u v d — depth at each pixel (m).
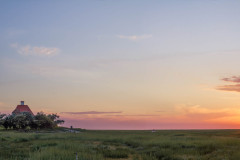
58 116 111.38
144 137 47.53
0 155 23.12
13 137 45.69
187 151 26.25
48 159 19.98
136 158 23.52
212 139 39.31
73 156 21.25
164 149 27.64
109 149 29.45
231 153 23.17
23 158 21.69
